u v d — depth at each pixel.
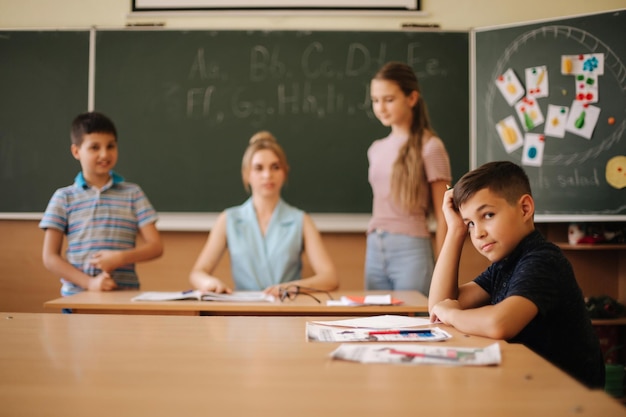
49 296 3.68
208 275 2.44
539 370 0.94
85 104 3.67
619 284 3.67
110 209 2.56
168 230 3.67
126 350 1.12
